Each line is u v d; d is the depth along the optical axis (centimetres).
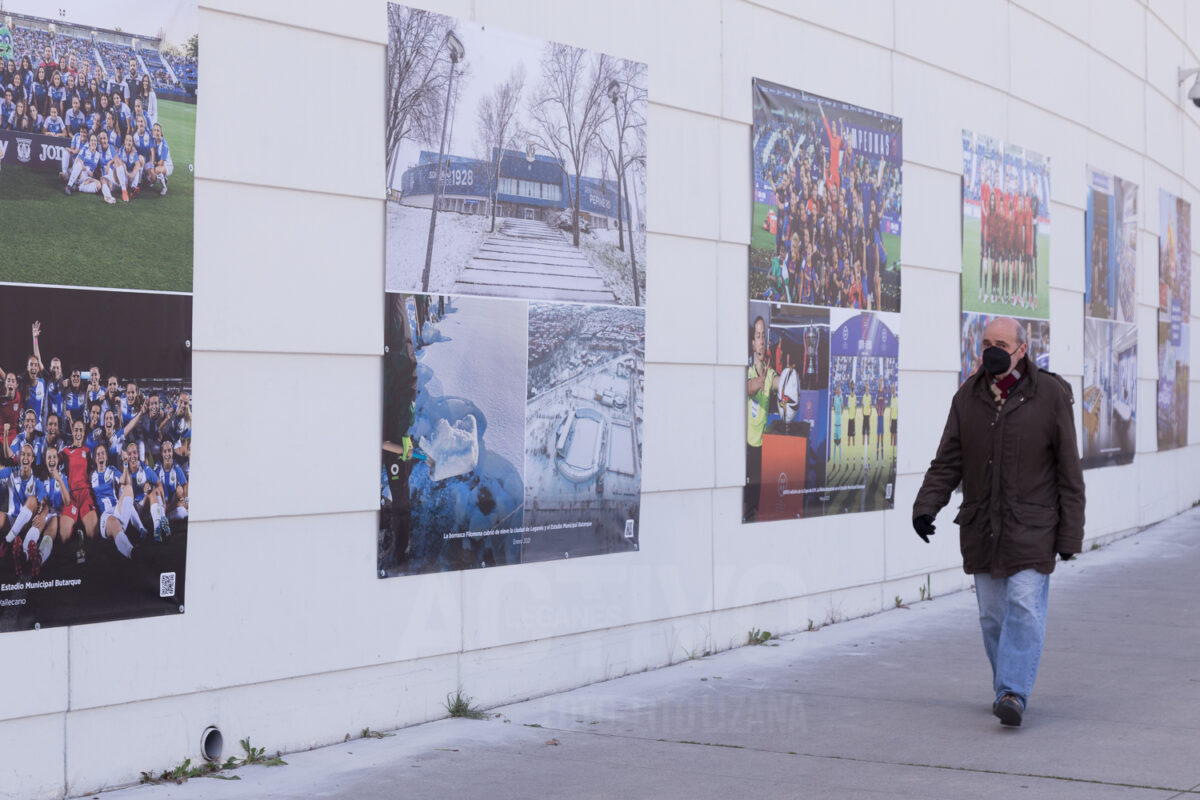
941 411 1113
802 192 935
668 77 816
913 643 890
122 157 543
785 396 919
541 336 727
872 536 1018
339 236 625
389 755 603
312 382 615
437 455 671
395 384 650
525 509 719
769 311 902
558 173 738
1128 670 784
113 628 540
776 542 912
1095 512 1429
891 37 1038
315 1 612
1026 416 644
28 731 514
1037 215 1287
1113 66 1485
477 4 689
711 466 852
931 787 539
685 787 547
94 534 534
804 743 620
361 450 636
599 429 767
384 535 646
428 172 665
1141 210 1577
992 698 717
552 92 733
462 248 683
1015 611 641
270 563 598
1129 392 1532
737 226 873
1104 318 1454
